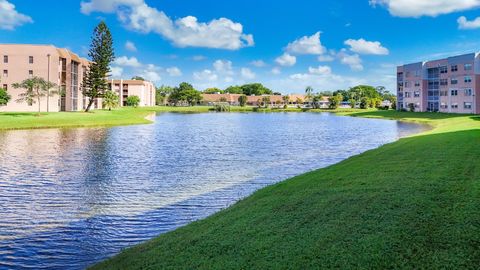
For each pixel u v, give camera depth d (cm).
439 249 783
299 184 1628
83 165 2694
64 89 9231
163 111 15038
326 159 2998
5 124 5538
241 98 19612
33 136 4588
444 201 1071
